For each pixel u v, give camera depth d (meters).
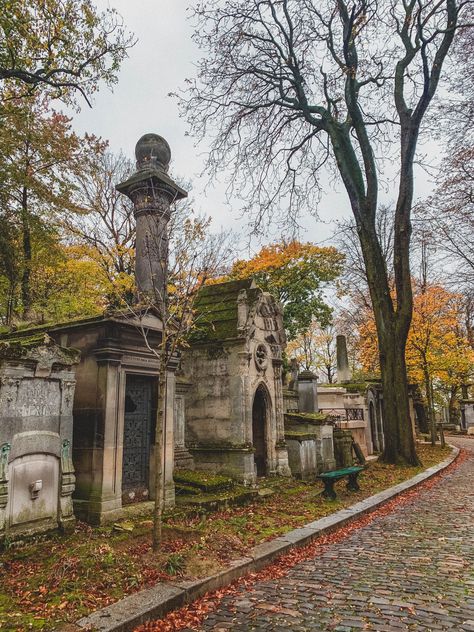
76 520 7.37
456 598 4.93
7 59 12.13
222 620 4.50
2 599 4.65
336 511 9.56
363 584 5.45
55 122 19.12
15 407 6.28
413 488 13.21
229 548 6.53
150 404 9.13
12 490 6.14
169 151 13.08
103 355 7.93
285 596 5.12
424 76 18.62
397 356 18.58
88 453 7.79
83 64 12.71
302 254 31.36
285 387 22.86
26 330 9.38
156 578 5.26
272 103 20.80
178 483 10.36
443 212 20.41
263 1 18.64
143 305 8.59
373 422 24.95
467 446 29.17
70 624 4.14
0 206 18.00
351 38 18.06
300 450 13.95
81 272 18.39
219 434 11.88
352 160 20.64
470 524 8.71
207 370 12.39
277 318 14.07
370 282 19.66
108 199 22.31
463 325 35.44
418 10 17.52
